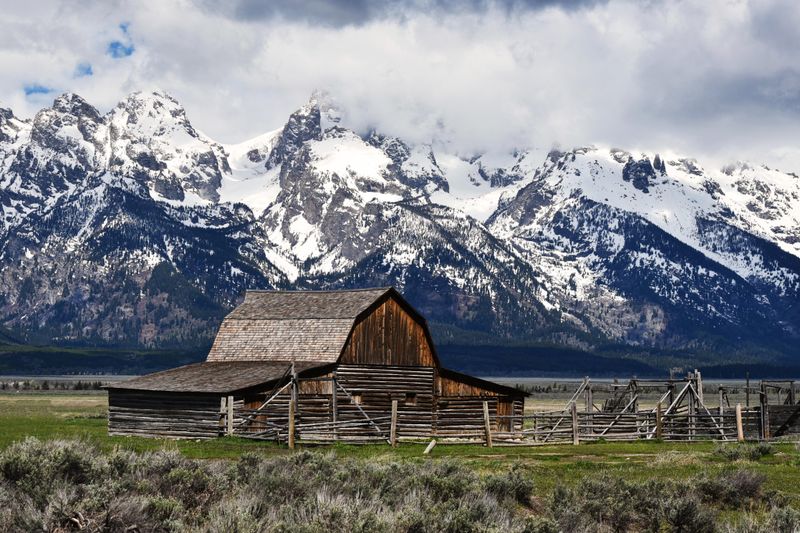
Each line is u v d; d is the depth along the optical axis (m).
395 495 49.69
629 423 108.81
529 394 129.62
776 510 49.53
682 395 115.94
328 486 49.44
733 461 83.19
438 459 78.31
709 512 51.12
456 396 125.56
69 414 155.62
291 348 122.31
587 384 124.81
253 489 47.56
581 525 47.38
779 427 112.56
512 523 44.56
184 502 44.81
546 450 92.19
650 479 59.66
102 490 39.97
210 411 104.19
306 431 96.00
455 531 40.38
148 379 113.88
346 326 119.75
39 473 44.84
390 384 121.69
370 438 98.06
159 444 89.88
